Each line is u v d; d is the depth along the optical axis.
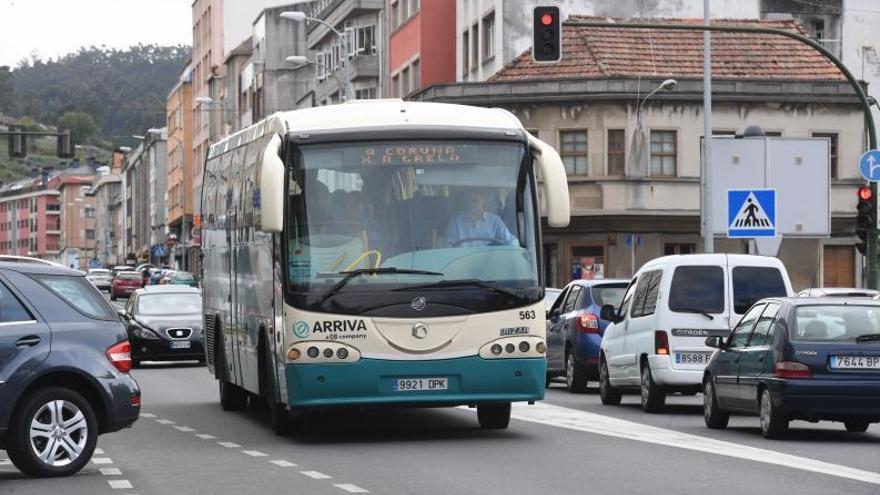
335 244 20.08
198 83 161.00
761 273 25.77
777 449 19.50
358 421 24.41
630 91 65.12
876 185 38.09
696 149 65.50
